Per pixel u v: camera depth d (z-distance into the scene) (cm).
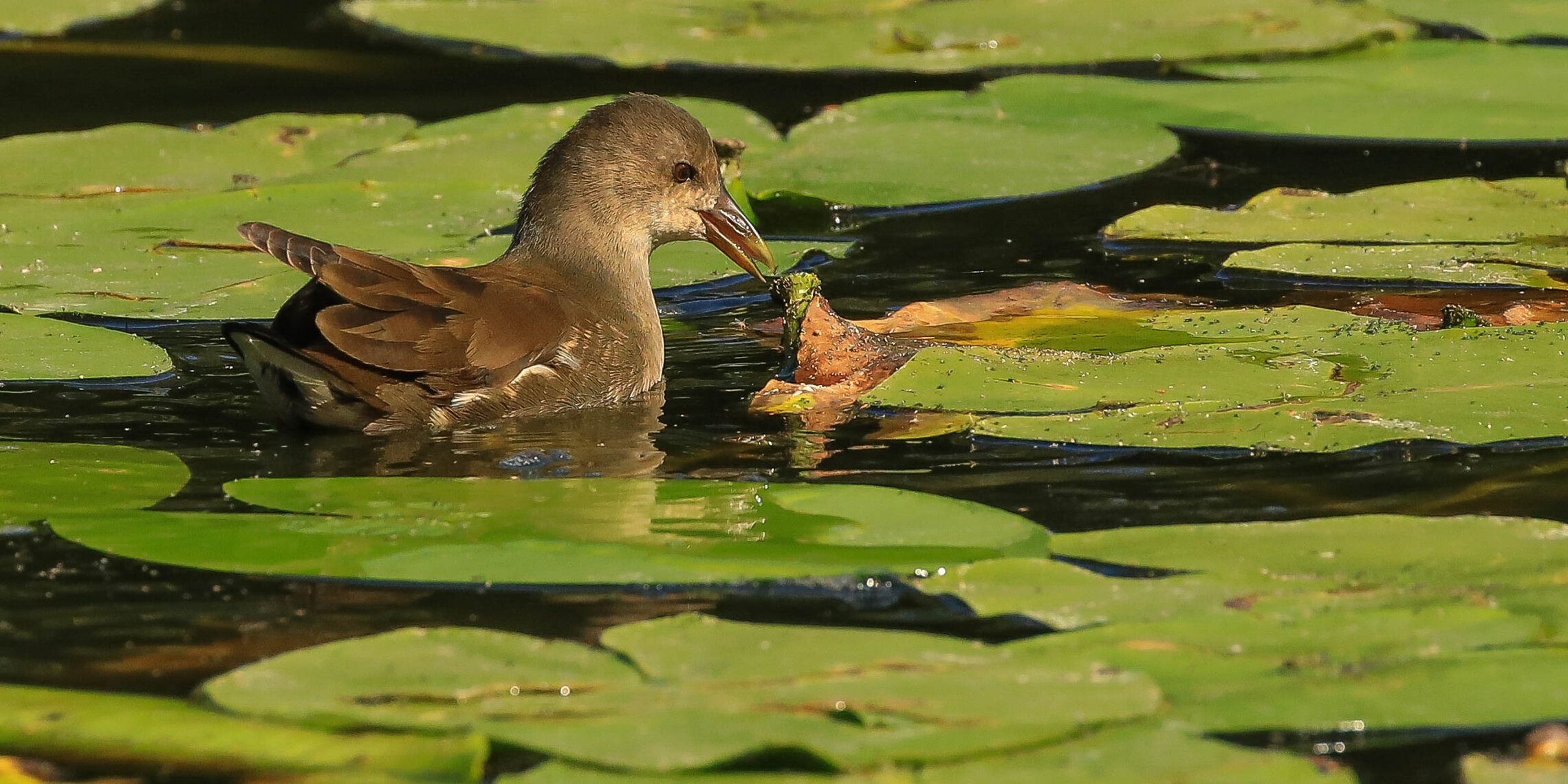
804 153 1600
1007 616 696
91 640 682
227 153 1605
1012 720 583
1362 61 1916
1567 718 587
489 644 650
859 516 785
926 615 702
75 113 1759
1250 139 1684
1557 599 675
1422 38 2036
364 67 1981
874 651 641
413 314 965
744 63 1902
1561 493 821
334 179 1492
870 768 554
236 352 1102
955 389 989
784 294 1144
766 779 550
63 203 1438
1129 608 679
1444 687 606
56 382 1045
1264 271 1268
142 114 1762
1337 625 657
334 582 738
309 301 970
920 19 2094
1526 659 626
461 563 734
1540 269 1249
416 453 930
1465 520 761
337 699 605
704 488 834
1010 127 1686
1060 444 907
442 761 559
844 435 943
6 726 595
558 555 740
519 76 1942
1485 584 693
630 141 1154
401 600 716
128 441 945
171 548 748
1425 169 1559
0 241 1327
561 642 652
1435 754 593
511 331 1001
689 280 1293
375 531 775
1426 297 1199
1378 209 1397
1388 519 765
